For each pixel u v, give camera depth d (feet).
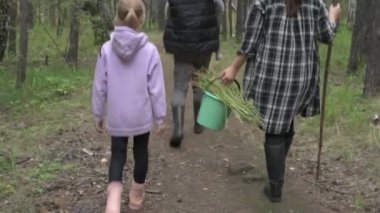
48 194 14.55
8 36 38.75
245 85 14.02
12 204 13.79
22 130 20.15
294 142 19.58
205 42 17.99
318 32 13.76
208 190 15.34
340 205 14.69
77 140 18.92
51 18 58.29
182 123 18.31
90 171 16.12
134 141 13.66
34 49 43.27
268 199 14.85
